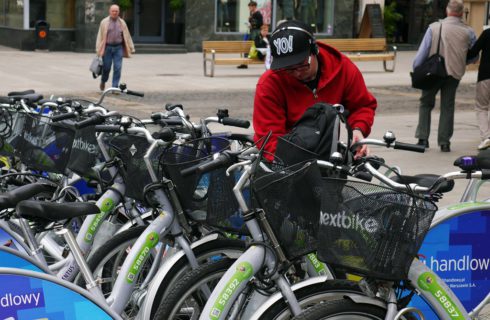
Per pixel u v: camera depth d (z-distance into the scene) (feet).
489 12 75.61
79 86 50.57
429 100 32.76
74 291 9.95
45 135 16.61
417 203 10.41
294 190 11.46
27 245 13.99
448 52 32.07
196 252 13.56
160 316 12.47
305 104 14.87
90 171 15.75
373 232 10.31
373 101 15.51
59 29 74.90
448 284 13.53
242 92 49.98
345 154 13.23
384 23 84.17
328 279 11.57
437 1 85.61
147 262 15.15
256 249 11.71
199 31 77.92
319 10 81.87
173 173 13.50
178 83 53.72
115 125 14.29
